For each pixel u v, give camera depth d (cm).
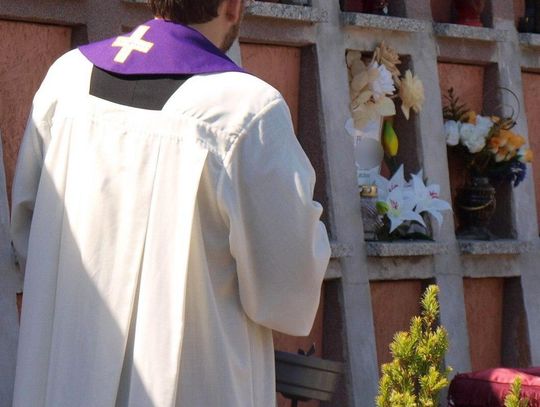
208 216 636
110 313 634
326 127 1286
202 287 632
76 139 653
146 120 637
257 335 661
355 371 1277
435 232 1379
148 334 627
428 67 1399
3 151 1015
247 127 630
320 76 1286
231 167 627
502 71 1489
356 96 1333
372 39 1343
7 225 979
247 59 1243
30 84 1039
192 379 634
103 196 639
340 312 1284
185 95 636
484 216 1438
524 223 1488
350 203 1299
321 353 1298
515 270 1470
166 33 661
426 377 951
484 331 1459
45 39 1049
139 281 633
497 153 1427
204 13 664
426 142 1385
